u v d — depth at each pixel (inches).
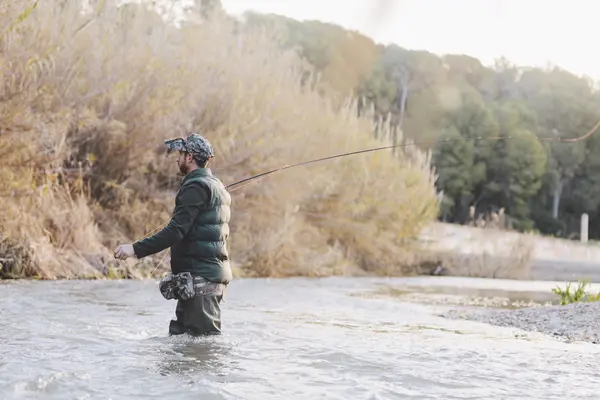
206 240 213.9
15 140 450.9
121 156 536.4
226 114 585.6
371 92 2266.2
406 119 2404.0
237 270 588.7
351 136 710.5
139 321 256.7
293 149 625.6
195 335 214.7
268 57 666.2
